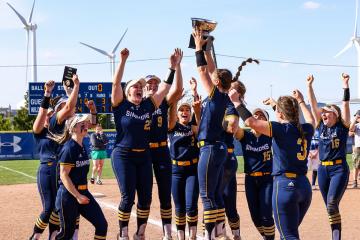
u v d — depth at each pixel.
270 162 7.86
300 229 10.09
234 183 8.38
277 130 6.29
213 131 7.14
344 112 8.70
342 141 8.63
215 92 7.11
